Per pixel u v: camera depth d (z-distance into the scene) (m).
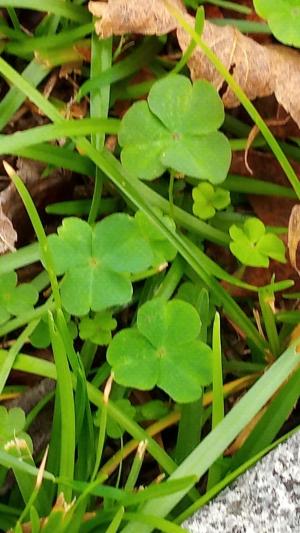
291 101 0.25
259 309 0.26
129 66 0.25
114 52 0.26
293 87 0.25
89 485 0.21
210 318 0.25
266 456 0.22
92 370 0.25
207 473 0.24
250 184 0.26
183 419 0.23
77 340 0.25
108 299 0.23
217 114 0.24
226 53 0.25
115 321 0.24
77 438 0.22
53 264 0.23
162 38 0.26
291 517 0.21
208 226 0.25
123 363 0.23
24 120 0.26
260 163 0.26
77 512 0.21
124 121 0.24
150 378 0.23
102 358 0.25
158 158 0.24
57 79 0.26
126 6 0.25
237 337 0.26
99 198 0.25
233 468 0.23
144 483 0.24
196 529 0.21
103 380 0.24
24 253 0.24
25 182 0.26
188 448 0.23
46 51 0.26
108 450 0.24
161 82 0.24
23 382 0.25
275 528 0.21
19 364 0.23
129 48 0.26
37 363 0.23
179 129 0.24
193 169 0.24
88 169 0.25
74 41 0.26
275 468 0.21
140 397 0.25
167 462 0.23
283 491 0.21
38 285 0.25
